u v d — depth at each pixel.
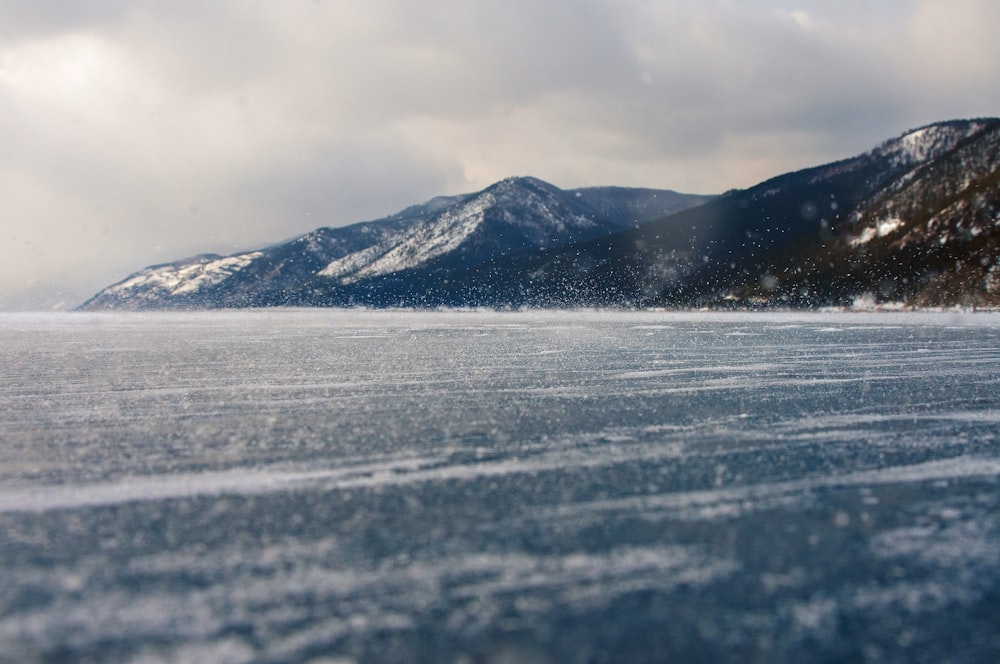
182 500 6.22
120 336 32.78
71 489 6.62
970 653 3.70
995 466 6.93
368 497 6.21
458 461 7.37
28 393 12.87
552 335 29.41
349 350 21.78
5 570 4.78
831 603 4.21
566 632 3.91
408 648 3.75
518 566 4.72
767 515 5.62
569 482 6.56
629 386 12.55
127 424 9.65
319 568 4.72
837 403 10.53
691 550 4.95
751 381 13.08
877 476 6.65
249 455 7.77
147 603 4.27
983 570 4.60
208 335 32.78
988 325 34.72
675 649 3.75
